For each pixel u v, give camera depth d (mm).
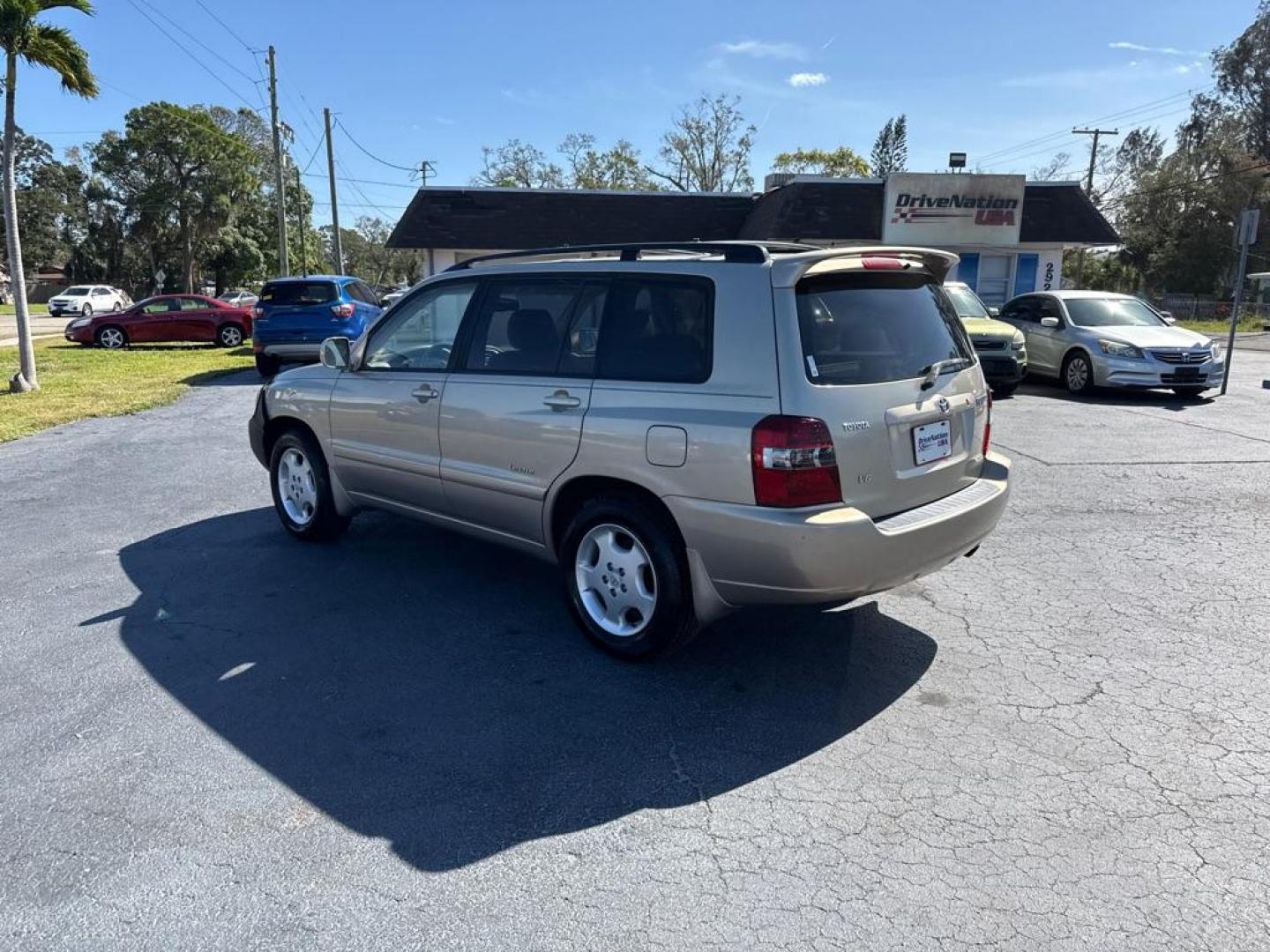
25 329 14227
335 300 16141
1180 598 4918
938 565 3932
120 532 6227
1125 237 56719
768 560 3449
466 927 2416
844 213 20797
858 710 3645
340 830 2850
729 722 3551
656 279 3885
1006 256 21703
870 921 2434
